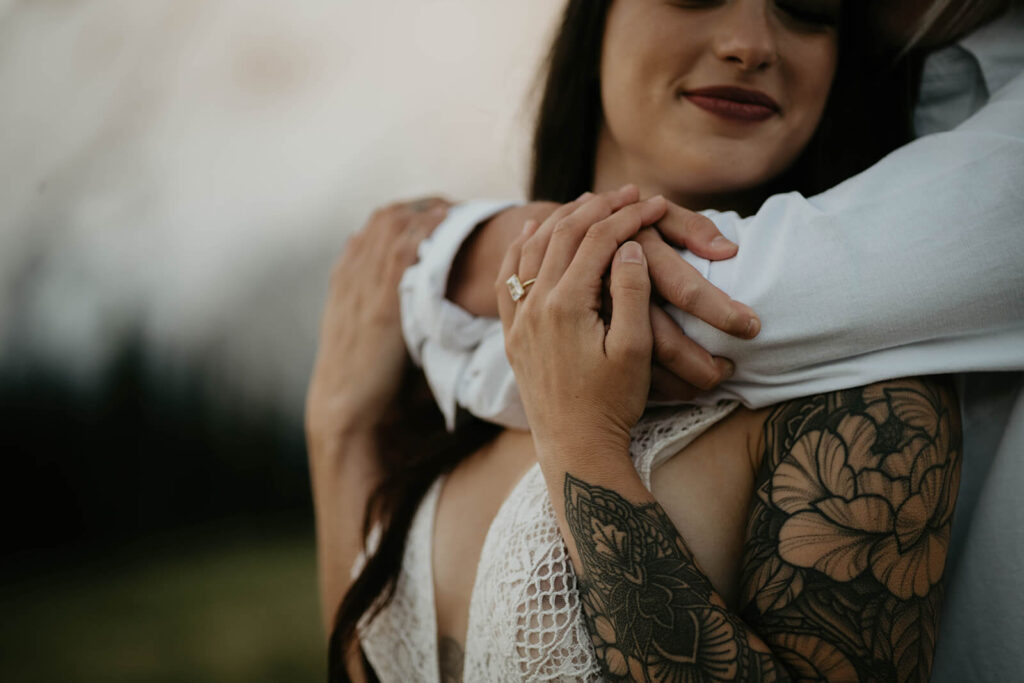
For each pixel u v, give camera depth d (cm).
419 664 136
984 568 108
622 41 132
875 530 88
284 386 593
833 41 127
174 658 393
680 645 90
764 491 96
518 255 114
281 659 390
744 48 120
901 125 140
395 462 165
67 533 561
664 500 104
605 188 149
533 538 108
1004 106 105
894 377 94
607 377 100
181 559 531
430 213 164
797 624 89
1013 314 94
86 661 389
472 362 131
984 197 95
